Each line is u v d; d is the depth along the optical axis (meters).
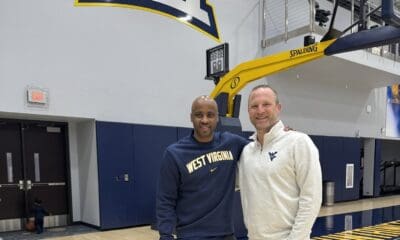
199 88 7.74
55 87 5.91
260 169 1.90
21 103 5.57
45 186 6.53
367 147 11.72
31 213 6.33
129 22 6.77
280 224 1.83
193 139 2.14
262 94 1.92
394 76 9.63
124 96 6.68
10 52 5.49
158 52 7.14
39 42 5.77
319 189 1.76
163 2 7.22
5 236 5.77
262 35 8.66
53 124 6.59
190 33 7.60
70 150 6.73
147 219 6.71
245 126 8.35
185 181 2.04
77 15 6.18
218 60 5.77
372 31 4.14
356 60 8.19
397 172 13.66
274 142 1.91
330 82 10.36
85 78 6.24
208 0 7.86
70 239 5.52
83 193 6.70
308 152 1.77
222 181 2.08
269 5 8.80
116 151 6.39
